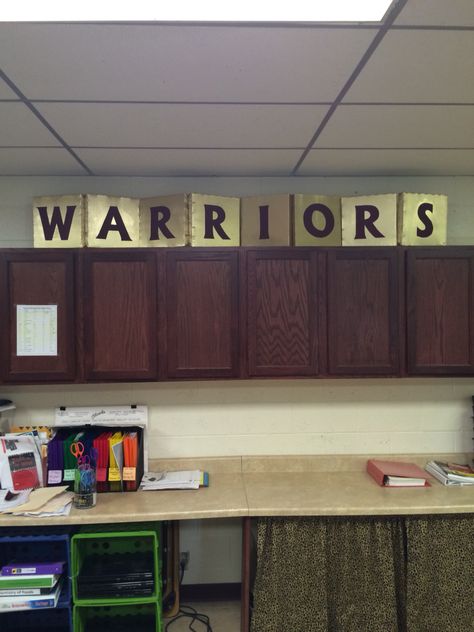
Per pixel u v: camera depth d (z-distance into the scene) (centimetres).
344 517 209
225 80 152
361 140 207
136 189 257
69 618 211
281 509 203
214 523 260
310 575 204
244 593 205
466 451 260
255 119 183
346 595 207
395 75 151
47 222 232
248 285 228
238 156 226
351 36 129
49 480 223
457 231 261
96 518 196
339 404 260
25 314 224
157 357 227
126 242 233
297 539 206
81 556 216
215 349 228
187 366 228
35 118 180
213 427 258
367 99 168
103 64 142
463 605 208
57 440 228
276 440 259
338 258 230
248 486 234
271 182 259
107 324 226
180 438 257
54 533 202
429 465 255
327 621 203
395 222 238
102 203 232
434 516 210
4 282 223
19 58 138
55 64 141
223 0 114
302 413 259
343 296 231
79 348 225
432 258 233
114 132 195
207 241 234
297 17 121
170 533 243
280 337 229
